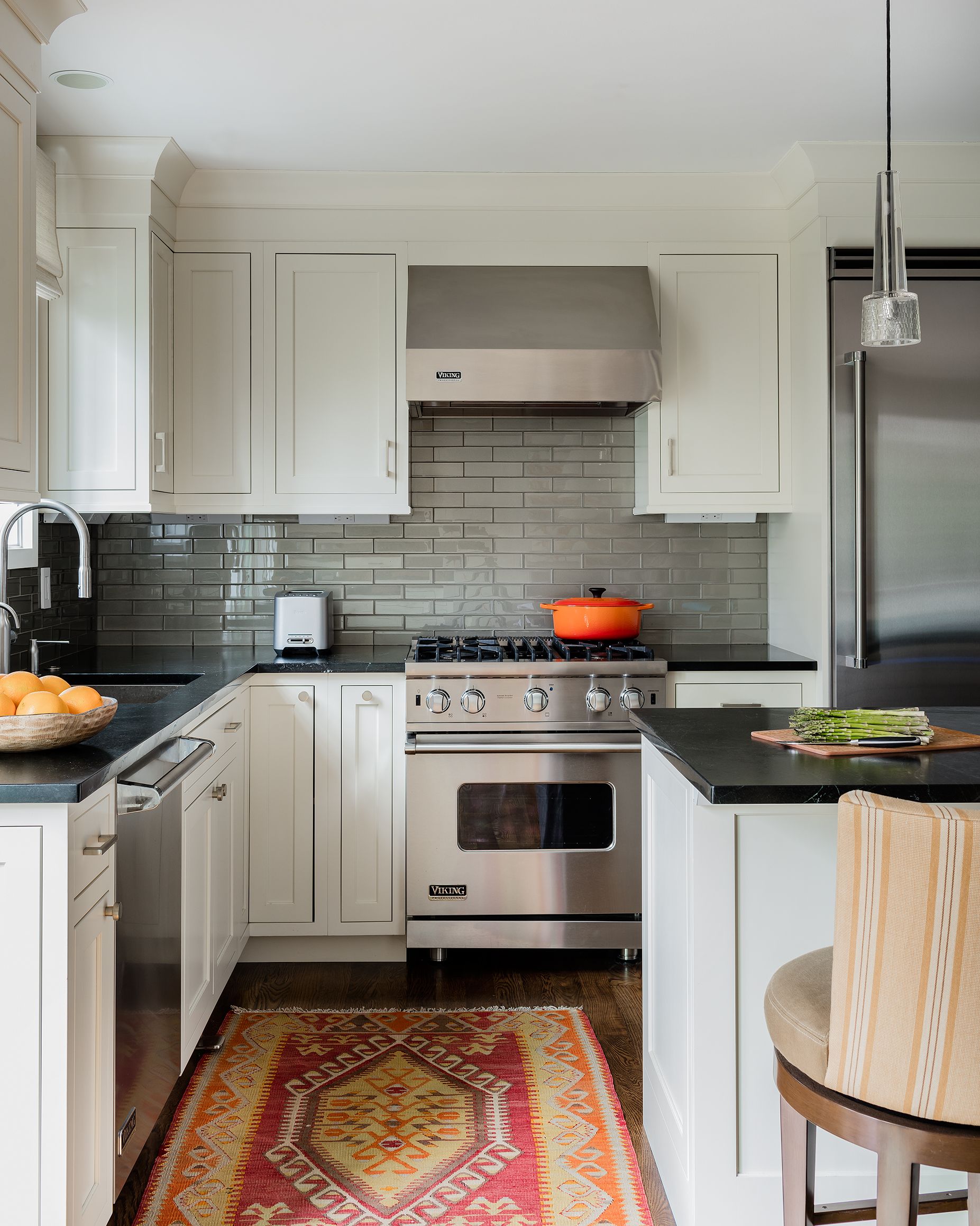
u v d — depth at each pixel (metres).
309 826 3.38
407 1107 2.50
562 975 3.36
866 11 2.46
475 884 3.37
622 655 3.41
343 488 3.58
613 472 3.98
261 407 3.56
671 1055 2.09
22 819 1.63
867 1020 1.32
